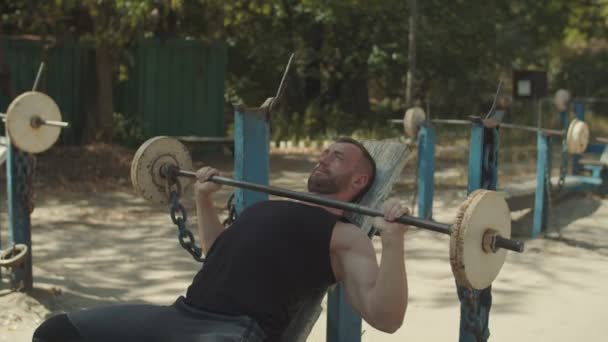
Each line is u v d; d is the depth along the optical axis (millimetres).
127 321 2824
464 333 3488
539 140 7445
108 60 12203
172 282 5836
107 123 12312
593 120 17750
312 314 2961
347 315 3672
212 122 13773
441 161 12781
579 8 20125
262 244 2793
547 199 7504
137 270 6172
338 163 3131
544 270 6188
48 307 5102
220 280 2811
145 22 11867
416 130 8367
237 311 2740
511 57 18797
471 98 18828
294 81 18859
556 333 4691
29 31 13203
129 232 7562
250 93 18844
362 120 18172
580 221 8188
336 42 17656
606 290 5633
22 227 5230
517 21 19594
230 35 17109
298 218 2824
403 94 19219
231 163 12844
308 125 17016
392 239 2578
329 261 2771
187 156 3787
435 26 17125
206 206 3438
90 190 9719
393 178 3453
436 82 18703
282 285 2756
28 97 4996
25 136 5012
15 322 4781
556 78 22078
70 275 5965
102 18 11289
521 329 4762
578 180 9180
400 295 2555
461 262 2494
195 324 2750
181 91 13406
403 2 16516
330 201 2855
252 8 11875
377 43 17469
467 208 2502
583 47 23297
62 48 12266
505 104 15234
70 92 12406
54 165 10531
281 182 10867
